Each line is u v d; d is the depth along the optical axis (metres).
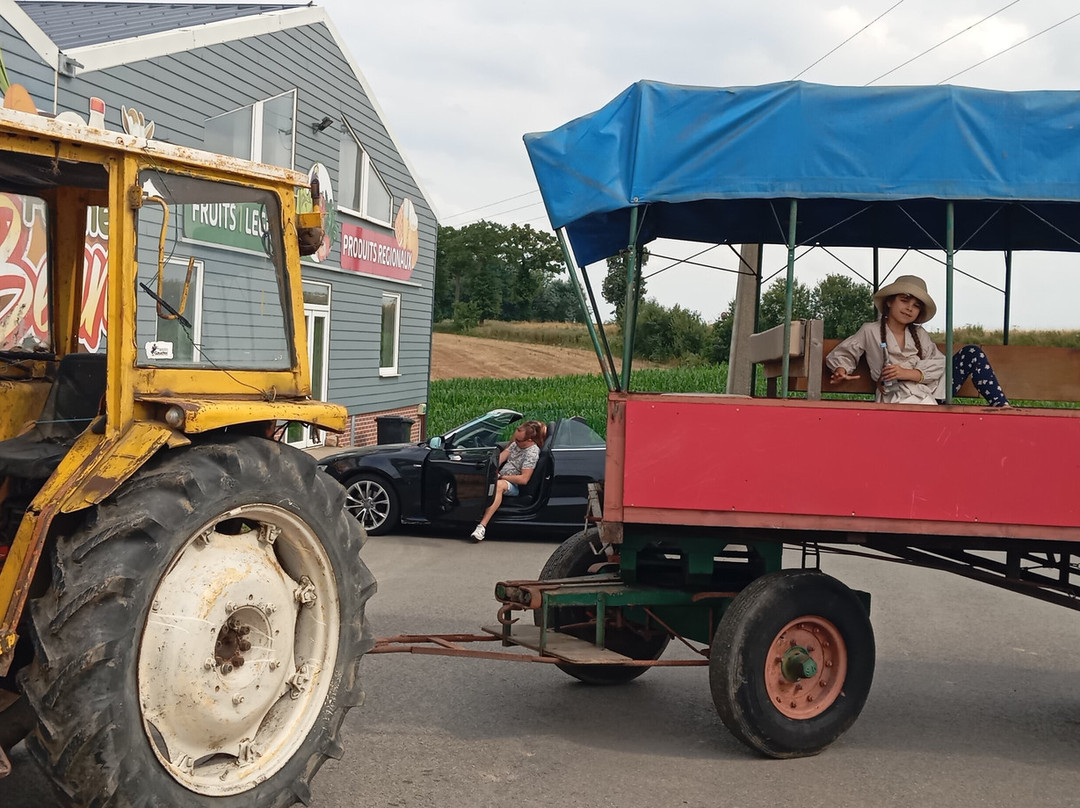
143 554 3.48
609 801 4.46
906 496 5.10
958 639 7.85
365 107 20.58
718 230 7.16
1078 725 5.83
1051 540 5.15
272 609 3.98
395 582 9.17
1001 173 5.20
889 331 5.93
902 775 4.92
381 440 17.02
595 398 40.59
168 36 13.56
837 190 5.21
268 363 4.31
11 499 4.01
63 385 4.25
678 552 6.18
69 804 3.40
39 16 15.77
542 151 5.51
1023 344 7.67
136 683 3.44
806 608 5.16
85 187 4.56
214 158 4.02
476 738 5.25
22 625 3.61
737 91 5.27
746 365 14.33
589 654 5.33
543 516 11.45
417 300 24.44
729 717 5.05
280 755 4.01
